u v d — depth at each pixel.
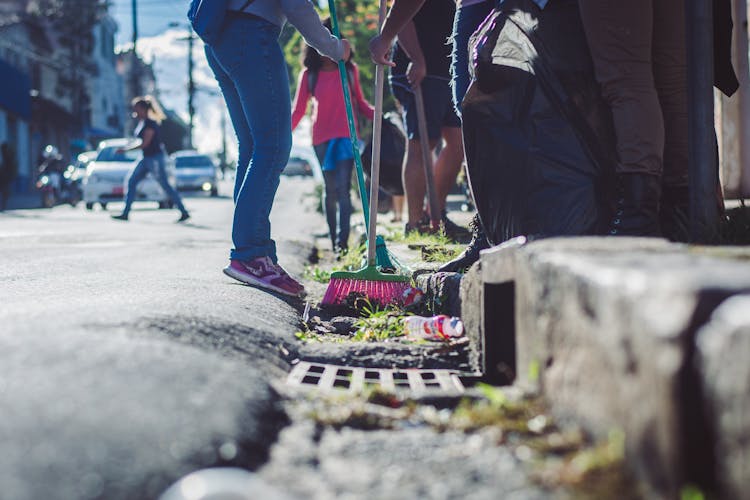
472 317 3.15
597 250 2.20
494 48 4.00
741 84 8.57
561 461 1.85
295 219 15.70
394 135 7.79
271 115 4.78
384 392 2.48
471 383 2.89
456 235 6.95
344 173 7.98
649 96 3.77
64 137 55.25
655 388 1.56
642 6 3.75
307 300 4.91
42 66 49.00
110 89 68.88
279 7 4.84
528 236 3.73
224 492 1.51
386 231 8.02
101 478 1.57
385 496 1.69
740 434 1.37
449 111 6.89
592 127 3.82
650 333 1.58
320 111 7.95
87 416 1.82
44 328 2.66
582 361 1.94
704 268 1.73
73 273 5.67
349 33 15.85
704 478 1.48
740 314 1.41
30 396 1.92
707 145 3.56
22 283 5.01
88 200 20.75
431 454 1.95
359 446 2.01
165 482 1.62
